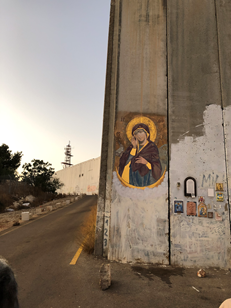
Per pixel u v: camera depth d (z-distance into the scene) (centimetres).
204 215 651
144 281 507
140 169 693
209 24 789
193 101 736
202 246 634
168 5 820
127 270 571
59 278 513
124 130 725
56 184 3572
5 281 93
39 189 3075
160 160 698
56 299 419
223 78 743
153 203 668
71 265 592
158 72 769
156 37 796
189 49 776
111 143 741
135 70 770
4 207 1948
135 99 747
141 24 808
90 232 775
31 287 468
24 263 621
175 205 661
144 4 826
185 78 755
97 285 477
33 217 1540
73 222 1244
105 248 672
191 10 808
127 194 678
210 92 738
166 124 729
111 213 668
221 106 727
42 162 3300
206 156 694
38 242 852
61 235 947
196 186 673
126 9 825
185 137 710
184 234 643
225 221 648
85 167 4641
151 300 421
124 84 760
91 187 4191
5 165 2952
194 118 724
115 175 695
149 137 718
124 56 783
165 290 465
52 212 1758
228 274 569
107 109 769
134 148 711
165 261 628
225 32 780
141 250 638
